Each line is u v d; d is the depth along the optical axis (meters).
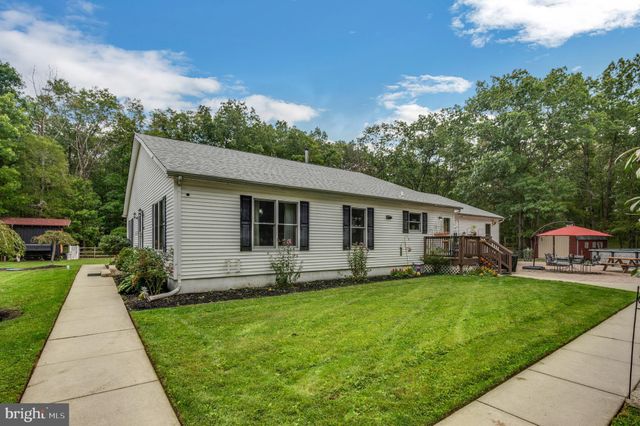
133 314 5.48
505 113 23.84
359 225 10.95
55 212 22.20
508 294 7.58
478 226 20.75
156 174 9.21
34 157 21.84
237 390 2.89
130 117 27.80
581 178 27.55
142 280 7.43
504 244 28.47
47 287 7.99
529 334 4.55
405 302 6.55
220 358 3.60
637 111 21.94
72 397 2.81
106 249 14.52
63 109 28.36
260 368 3.34
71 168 29.33
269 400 2.73
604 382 3.20
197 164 7.90
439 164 30.59
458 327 4.82
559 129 23.16
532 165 25.11
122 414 2.55
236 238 7.96
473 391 2.93
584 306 6.45
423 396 2.82
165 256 7.78
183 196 7.20
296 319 5.19
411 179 31.03
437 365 3.46
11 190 19.77
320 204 9.74
